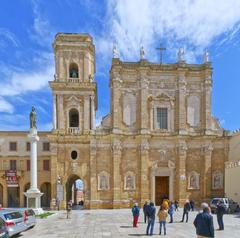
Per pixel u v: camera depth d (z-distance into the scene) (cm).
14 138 7050
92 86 6425
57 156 6225
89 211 5638
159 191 6347
